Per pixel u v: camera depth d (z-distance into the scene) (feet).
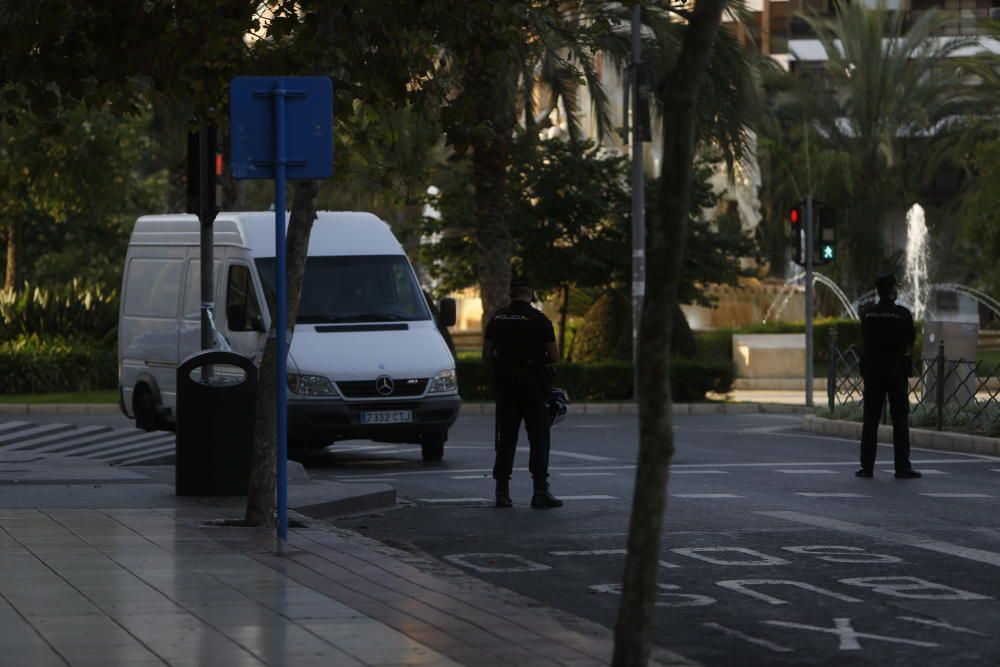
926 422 173.37
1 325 294.66
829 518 101.04
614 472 134.10
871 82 460.55
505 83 231.91
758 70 260.21
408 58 107.14
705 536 92.48
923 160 465.47
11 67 107.86
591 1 237.45
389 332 149.07
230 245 156.04
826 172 446.19
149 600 64.75
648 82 246.68
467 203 292.61
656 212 48.01
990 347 387.55
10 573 71.77
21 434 158.40
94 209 350.84
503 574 79.41
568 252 279.90
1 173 323.57
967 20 533.14
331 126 82.17
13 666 51.42
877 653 59.26
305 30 101.71
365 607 63.52
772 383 298.97
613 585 75.92
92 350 290.15
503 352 108.17
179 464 104.94
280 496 79.30
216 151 120.37
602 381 249.14
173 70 109.70
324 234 156.25
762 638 62.23
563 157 281.13
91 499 102.47
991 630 63.77
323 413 142.41
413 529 96.99
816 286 426.92
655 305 47.80
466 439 175.42
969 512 104.47
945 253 459.32
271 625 59.31
